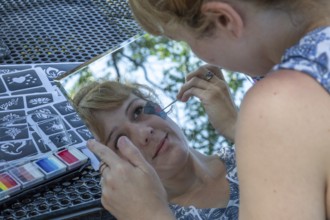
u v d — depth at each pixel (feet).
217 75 3.96
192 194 3.66
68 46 5.18
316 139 1.95
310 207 1.94
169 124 3.75
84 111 3.77
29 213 3.49
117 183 3.05
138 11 2.31
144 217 3.00
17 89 4.62
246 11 2.09
